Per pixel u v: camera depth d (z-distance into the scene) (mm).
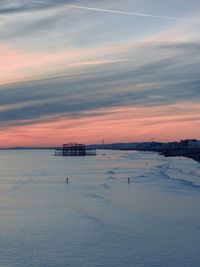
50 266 27484
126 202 53469
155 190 66625
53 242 33094
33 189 70938
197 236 34594
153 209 47719
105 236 34875
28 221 41312
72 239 33969
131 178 91188
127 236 34844
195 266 27297
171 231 36438
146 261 28250
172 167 134500
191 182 79312
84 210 47531
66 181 84812
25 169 130250
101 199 56625
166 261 28234
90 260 28594
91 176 99312
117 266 27344
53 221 41219
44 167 142375
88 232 36312
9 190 69438
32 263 28094
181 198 56500
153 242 32844
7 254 30047
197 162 171875
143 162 177125
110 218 42500
